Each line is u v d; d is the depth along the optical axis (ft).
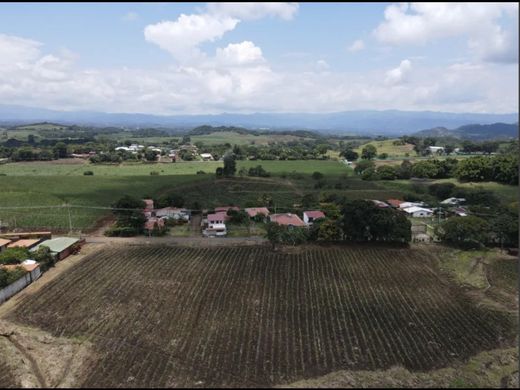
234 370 104.68
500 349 116.98
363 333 124.77
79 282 160.86
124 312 135.85
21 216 258.98
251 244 215.10
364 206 214.48
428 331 126.62
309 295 152.15
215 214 256.52
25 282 156.15
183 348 114.42
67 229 237.25
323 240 218.59
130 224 233.14
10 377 100.01
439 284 164.45
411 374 102.99
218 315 134.82
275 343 118.11
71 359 107.96
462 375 103.30
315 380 99.55
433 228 239.50
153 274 170.19
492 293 156.25
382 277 170.91
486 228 207.41
